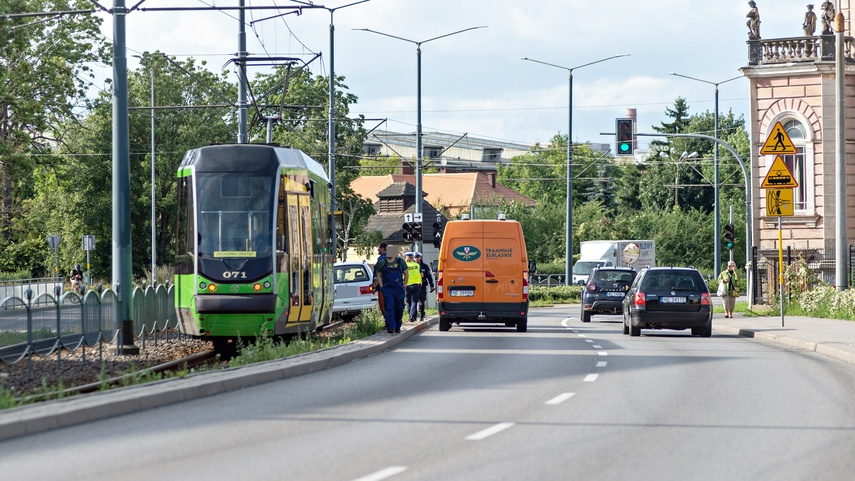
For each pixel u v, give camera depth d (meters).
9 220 119.94
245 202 45.78
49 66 108.75
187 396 28.39
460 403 27.72
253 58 68.44
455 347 49.00
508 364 39.69
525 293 61.34
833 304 70.00
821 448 20.95
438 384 32.47
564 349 47.84
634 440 21.80
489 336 58.22
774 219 91.62
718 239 120.75
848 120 89.12
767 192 59.56
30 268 158.88
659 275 58.47
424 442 21.33
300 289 47.59
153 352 49.09
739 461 19.45
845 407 27.27
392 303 54.22
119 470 18.09
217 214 45.66
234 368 34.06
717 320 73.00
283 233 46.00
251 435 22.14
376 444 21.03
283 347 40.75
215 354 48.03
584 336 58.69
